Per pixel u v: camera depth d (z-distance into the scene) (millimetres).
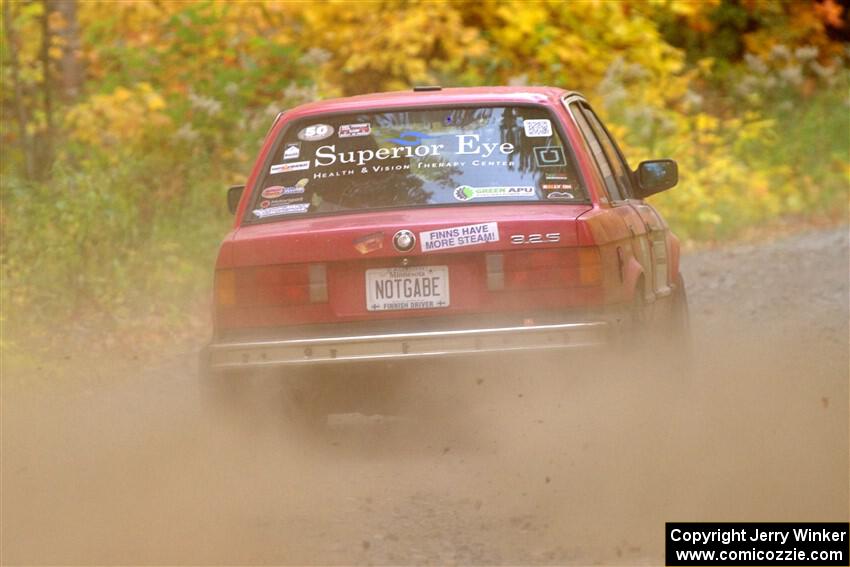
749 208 70125
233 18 65312
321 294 25516
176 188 56500
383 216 26375
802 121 82562
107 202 50375
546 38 72438
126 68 65250
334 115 27984
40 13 61062
